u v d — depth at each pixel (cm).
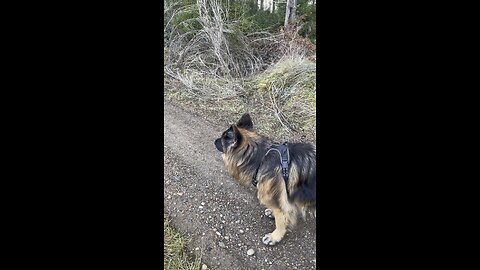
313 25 411
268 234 195
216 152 250
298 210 189
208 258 184
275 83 324
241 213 208
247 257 186
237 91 323
